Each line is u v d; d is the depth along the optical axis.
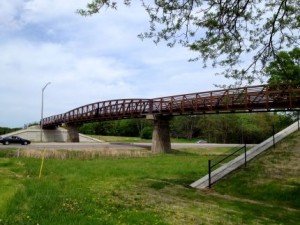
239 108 33.06
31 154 37.41
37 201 12.05
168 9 11.62
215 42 12.47
